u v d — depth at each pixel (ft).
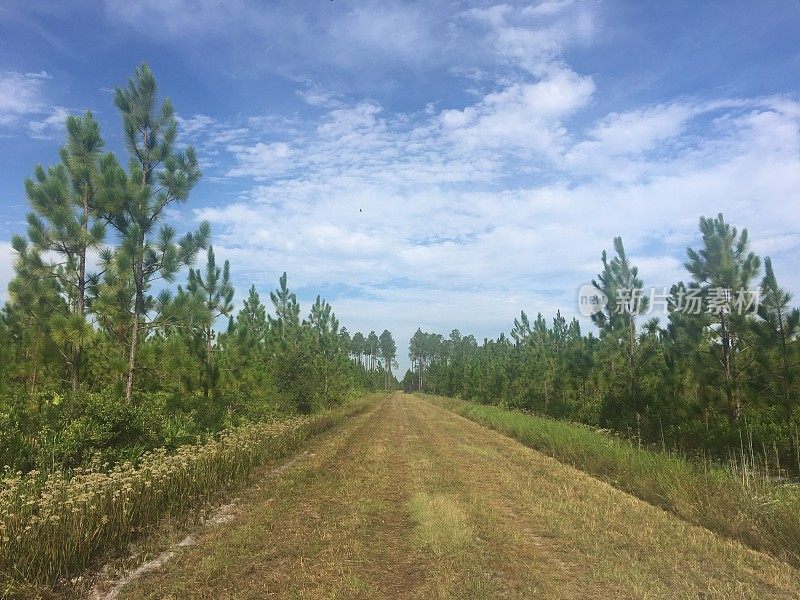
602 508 25.21
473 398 120.47
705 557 18.47
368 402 128.67
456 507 24.75
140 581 16.48
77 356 32.73
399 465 37.91
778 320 35.63
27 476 20.42
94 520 18.54
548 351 80.53
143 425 28.68
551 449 44.75
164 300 34.73
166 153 35.83
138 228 32.53
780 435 32.76
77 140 33.04
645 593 15.15
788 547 19.49
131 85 35.45
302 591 15.48
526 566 17.47
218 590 15.66
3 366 31.24
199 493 26.40
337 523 22.63
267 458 37.99
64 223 31.32
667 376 43.34
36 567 15.99
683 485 25.93
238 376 47.06
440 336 317.01
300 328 84.02
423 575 16.85
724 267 37.29
